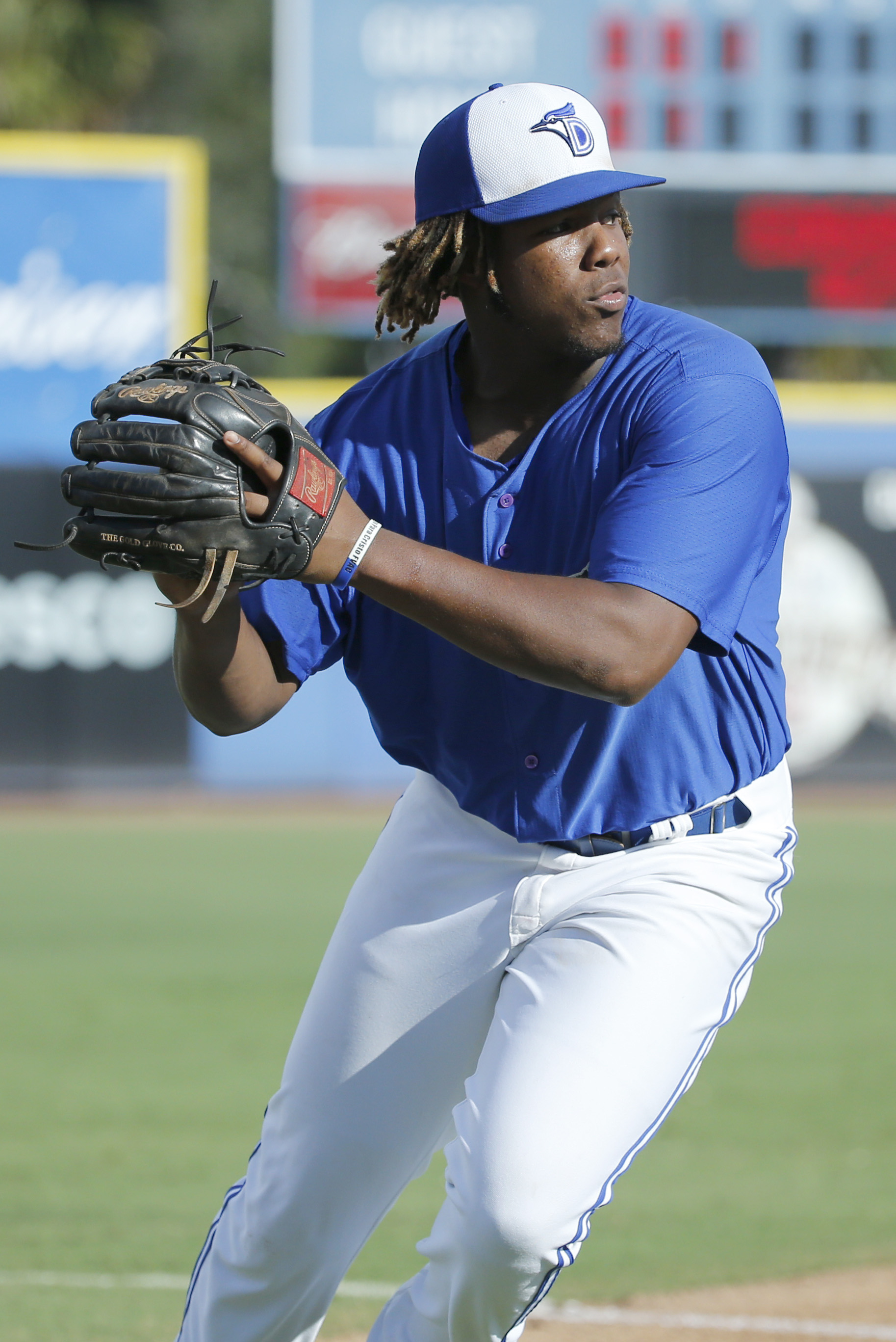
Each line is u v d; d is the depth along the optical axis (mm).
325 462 7879
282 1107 9367
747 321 55062
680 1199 16547
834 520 49281
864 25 53312
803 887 35844
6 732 48219
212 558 7703
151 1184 16672
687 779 8914
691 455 8250
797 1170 17484
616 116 53625
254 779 50156
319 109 54125
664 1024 8414
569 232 8547
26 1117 19172
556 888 8969
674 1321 13023
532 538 9031
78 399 51844
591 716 8805
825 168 53781
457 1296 8305
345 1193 9258
